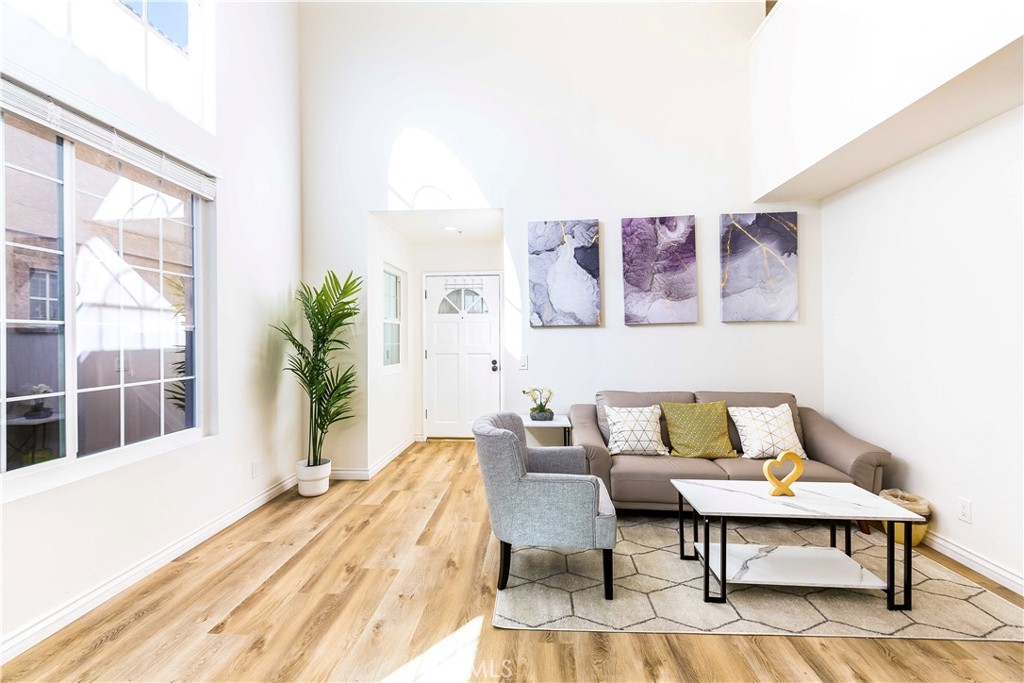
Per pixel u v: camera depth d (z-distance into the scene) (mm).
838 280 3332
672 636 1763
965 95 1987
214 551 2502
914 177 2654
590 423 3305
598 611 1926
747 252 3551
